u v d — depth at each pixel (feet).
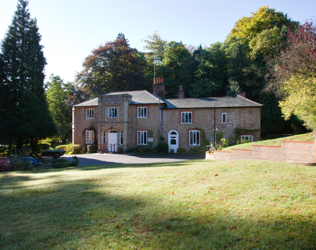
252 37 145.48
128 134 104.73
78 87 157.17
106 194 22.76
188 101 104.12
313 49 45.75
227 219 15.28
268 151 48.57
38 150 91.15
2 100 83.41
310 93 41.11
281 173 26.66
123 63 153.79
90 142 113.70
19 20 89.25
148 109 103.71
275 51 121.90
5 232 15.52
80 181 30.17
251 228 13.92
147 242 13.17
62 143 149.79
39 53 93.50
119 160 74.69
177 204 18.44
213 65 147.95
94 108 113.19
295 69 48.44
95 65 151.12
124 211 17.88
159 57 182.50
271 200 18.07
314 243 12.01
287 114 46.75
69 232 15.03
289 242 12.30
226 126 95.14
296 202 17.31
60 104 152.76
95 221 16.46
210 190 21.70
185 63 160.76
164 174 30.89
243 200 18.43
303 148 43.68
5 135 80.23
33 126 85.20
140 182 26.91
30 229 15.83
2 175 43.16
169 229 14.57
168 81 153.07
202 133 97.50
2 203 22.18
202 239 13.16
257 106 90.94
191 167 35.73
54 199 22.40
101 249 12.78
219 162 40.52
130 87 152.56
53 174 40.81
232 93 130.41
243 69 134.51
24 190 27.07
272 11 140.05
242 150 53.72
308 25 51.26
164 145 97.35
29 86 88.69
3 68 85.35
